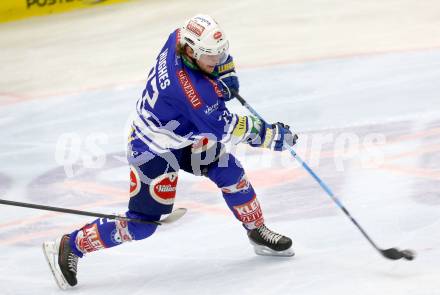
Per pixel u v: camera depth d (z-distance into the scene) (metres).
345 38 30.03
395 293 10.48
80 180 18.66
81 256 12.43
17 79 31.25
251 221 12.61
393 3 35.22
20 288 12.87
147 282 12.48
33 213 16.73
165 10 41.53
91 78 29.80
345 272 11.60
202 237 14.22
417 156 16.80
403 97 21.55
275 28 33.53
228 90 11.99
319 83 24.33
